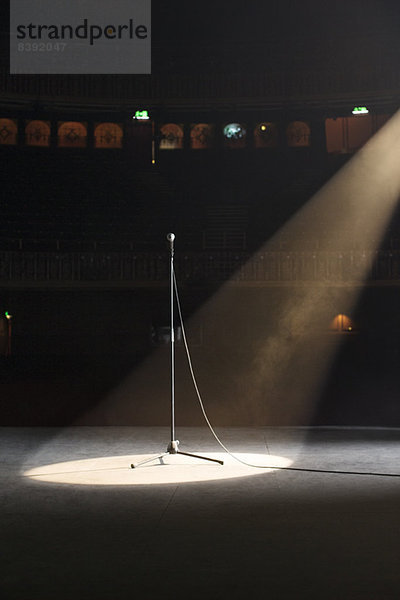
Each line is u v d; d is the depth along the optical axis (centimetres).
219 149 2542
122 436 1021
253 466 748
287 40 2381
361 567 387
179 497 586
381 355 1867
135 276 2034
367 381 1625
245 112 2517
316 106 2427
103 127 2514
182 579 366
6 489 624
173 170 2533
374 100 2358
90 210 2322
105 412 1316
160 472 712
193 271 2044
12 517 516
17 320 2058
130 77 2412
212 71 2422
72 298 2091
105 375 1672
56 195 2345
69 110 2433
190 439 987
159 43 2411
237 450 877
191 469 730
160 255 2044
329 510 535
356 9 2339
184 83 2422
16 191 2311
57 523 497
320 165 2497
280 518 509
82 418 1262
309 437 1008
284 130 2519
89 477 684
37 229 2223
